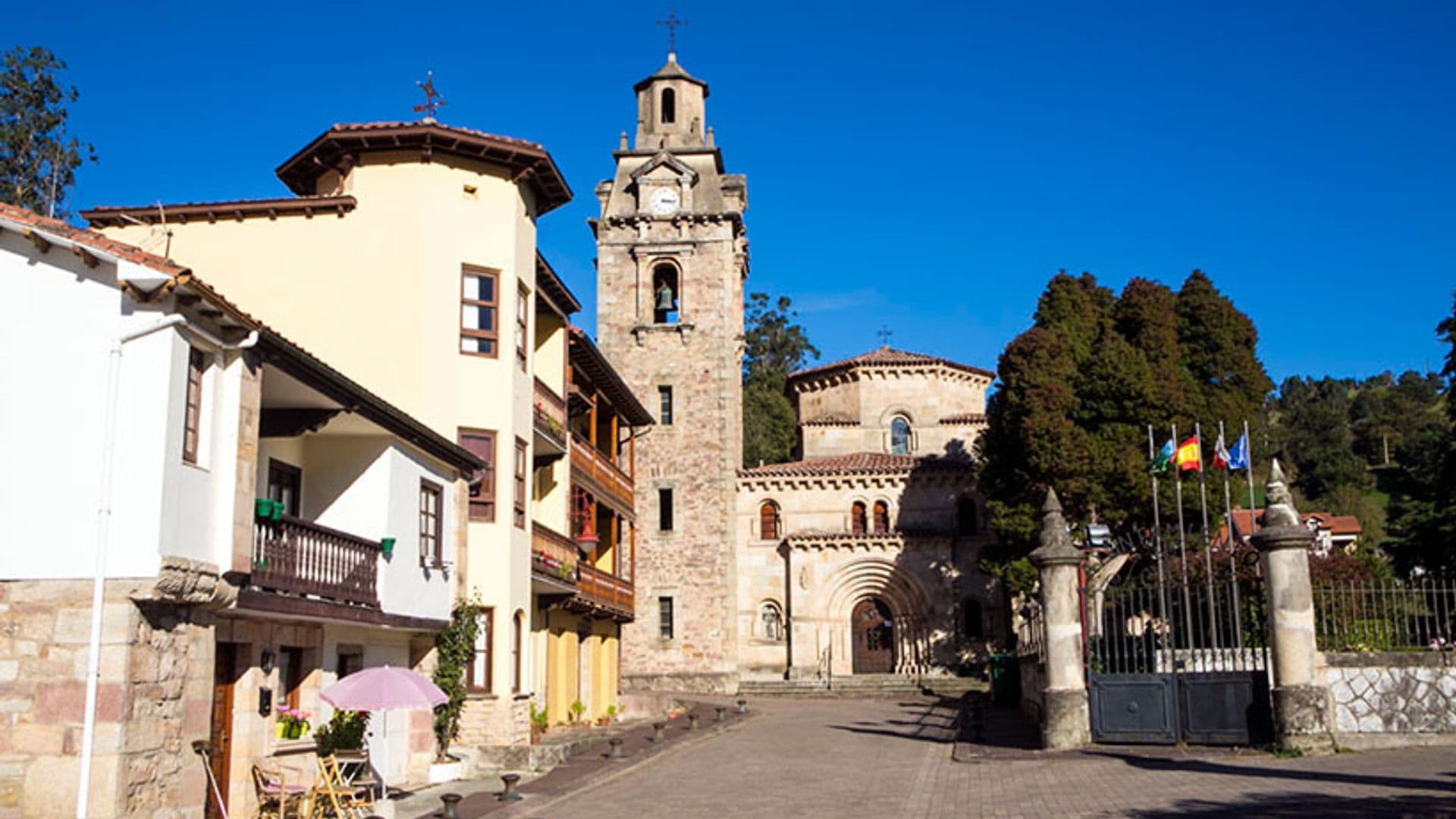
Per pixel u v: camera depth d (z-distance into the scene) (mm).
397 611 20875
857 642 52250
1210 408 44781
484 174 26547
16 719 13859
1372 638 20969
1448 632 20781
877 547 51688
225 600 15406
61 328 14688
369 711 17969
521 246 27172
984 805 16609
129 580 14055
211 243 25688
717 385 51875
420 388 25031
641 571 50688
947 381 58906
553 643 32312
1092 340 48031
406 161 25922
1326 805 14422
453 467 23875
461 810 18203
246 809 16906
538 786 20828
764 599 52688
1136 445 44094
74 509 14305
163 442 14367
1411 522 47344
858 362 58469
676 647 49938
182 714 14930
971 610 51156
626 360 52312
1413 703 19953
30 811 13625
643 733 30500
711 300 52562
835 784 20125
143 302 14562
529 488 27406
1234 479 60375
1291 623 19953
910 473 52875
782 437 76812
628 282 53125
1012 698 36188
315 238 25672
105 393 14492
